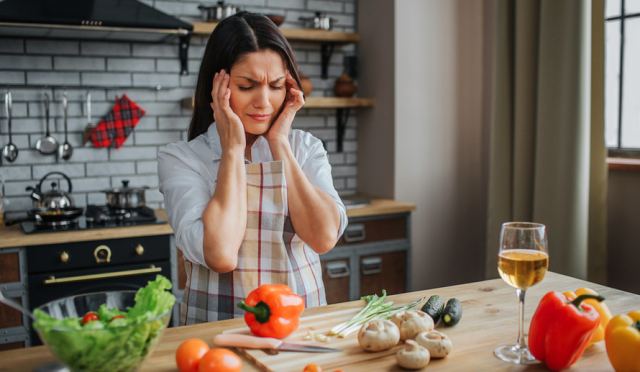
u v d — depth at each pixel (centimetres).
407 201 371
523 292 123
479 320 144
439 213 380
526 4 314
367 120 390
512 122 336
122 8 300
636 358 110
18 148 328
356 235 333
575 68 288
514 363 119
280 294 131
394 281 347
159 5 348
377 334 122
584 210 291
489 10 378
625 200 297
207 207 154
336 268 330
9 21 276
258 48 158
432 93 373
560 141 297
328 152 398
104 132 341
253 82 159
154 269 289
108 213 312
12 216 328
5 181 326
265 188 161
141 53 348
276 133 168
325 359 120
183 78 359
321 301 173
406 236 347
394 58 360
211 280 162
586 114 289
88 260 282
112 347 98
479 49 385
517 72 320
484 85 386
